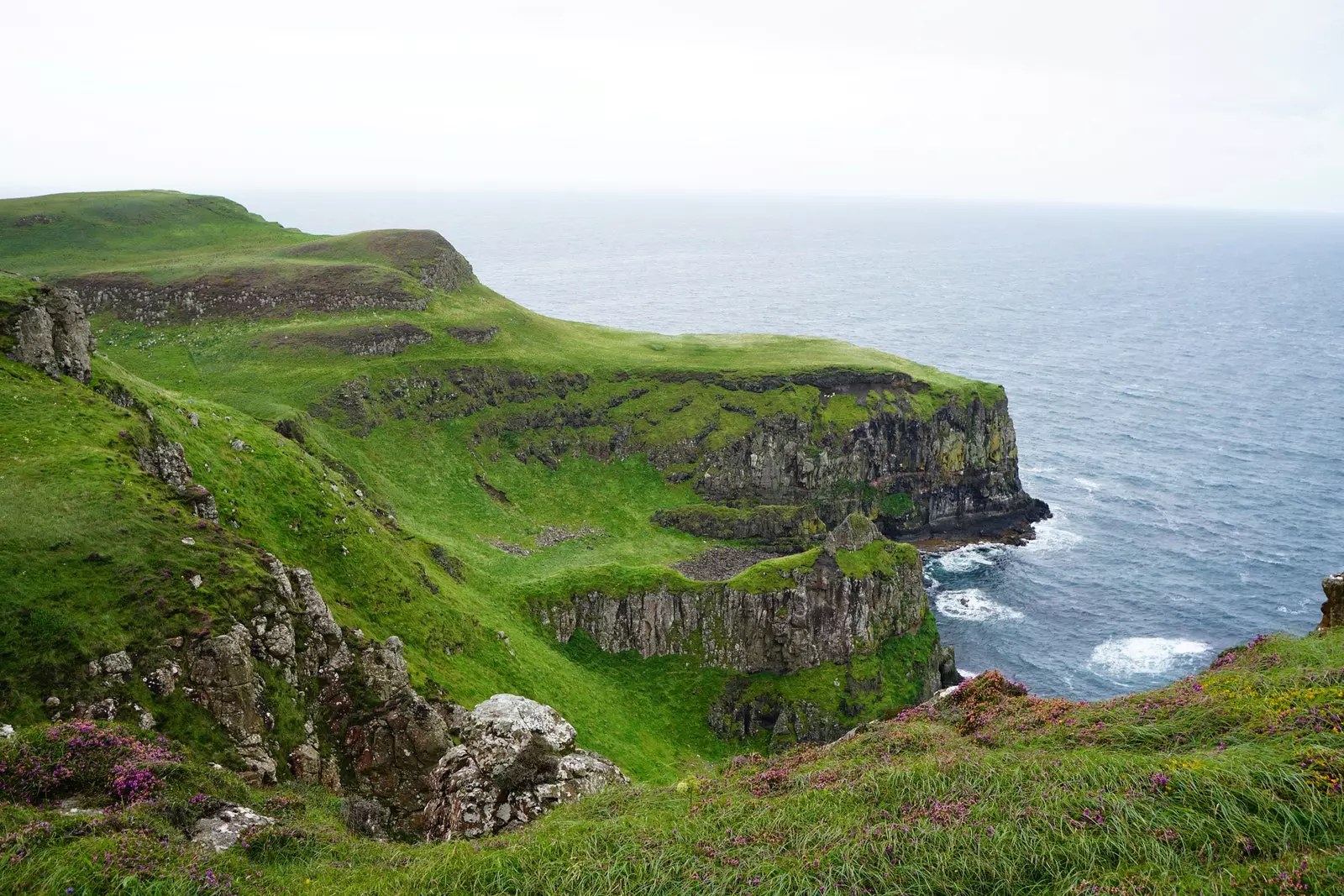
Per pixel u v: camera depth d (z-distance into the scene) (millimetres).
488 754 36312
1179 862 19906
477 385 146375
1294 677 28719
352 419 129750
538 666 83625
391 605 71875
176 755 32312
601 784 36250
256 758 39969
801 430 149125
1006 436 160875
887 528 151625
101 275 152750
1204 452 191000
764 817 25094
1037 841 21422
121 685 38875
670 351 174750
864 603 101812
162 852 23578
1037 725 30344
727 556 128625
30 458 49531
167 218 192125
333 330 145750
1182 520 154625
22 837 22578
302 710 44719
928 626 108812
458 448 138000
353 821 37375
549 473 143250
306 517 72938
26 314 60062
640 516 139375
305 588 49906
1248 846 19984
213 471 68625
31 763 27750
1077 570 136750
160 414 70125
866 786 25859
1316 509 158250
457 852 24875
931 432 153625
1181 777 22484
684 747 91625
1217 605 124438
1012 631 119375
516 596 97125
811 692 98625
